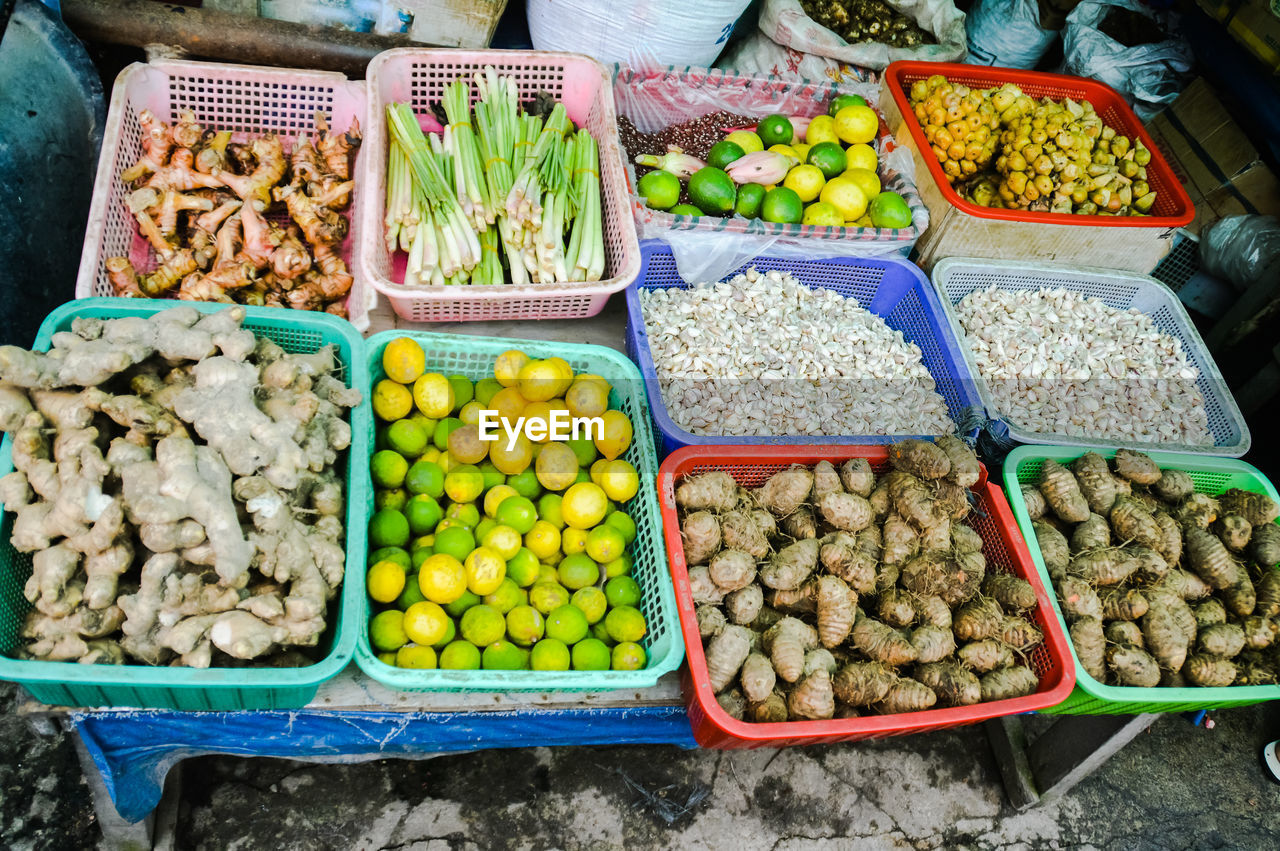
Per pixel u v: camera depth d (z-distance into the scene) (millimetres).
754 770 2812
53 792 2420
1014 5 3867
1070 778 2748
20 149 2533
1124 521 2574
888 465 2523
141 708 1838
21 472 1755
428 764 2652
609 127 2850
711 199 2869
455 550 2068
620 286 2484
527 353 2467
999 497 2457
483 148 2787
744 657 2082
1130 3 3783
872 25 3711
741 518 2242
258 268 2611
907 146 3287
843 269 3109
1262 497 2729
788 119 3223
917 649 2146
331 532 1930
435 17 3213
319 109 2938
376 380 2357
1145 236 3219
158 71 2736
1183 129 3793
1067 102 3373
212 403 1823
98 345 1812
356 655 1819
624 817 2658
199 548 1710
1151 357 3180
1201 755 3168
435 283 2613
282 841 2451
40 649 1637
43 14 2641
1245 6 3416
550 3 3234
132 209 2551
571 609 2078
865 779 2867
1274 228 3492
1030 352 3051
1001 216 3047
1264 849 2996
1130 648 2350
